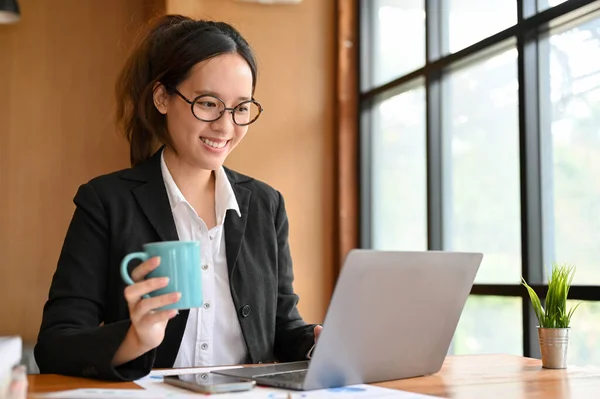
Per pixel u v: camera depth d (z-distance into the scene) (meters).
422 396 1.11
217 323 1.61
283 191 4.04
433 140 3.51
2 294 4.04
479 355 1.72
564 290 1.56
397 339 1.26
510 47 3.03
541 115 2.85
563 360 1.50
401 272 1.20
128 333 1.21
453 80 3.43
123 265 1.15
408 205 3.78
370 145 4.14
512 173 3.01
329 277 4.09
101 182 1.59
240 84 1.58
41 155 4.15
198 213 1.67
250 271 1.65
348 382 1.21
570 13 2.65
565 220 2.71
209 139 1.58
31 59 4.17
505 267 3.04
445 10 3.47
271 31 4.07
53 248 4.13
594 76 2.58
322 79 4.14
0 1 3.71
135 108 1.72
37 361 1.39
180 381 1.16
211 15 3.96
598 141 2.56
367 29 4.18
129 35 4.32
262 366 1.36
